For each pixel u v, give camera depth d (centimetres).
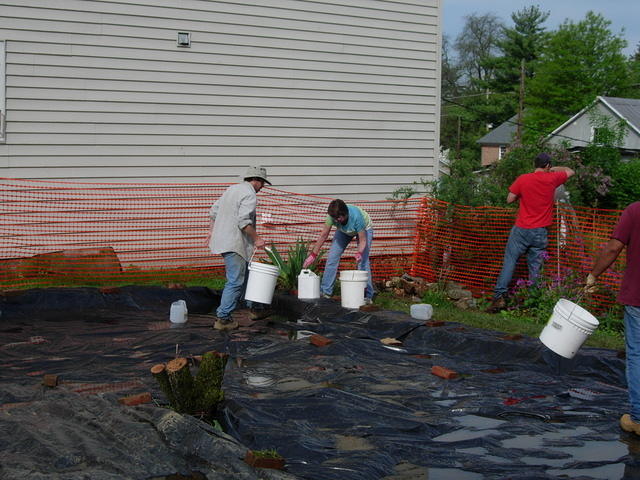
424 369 593
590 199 1489
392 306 892
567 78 4384
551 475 366
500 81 5788
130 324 749
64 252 935
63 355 612
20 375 545
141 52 984
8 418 406
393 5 1187
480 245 1074
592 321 530
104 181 975
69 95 944
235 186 742
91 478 318
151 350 634
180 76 1015
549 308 843
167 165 1017
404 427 433
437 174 1261
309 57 1116
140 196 999
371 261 1164
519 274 998
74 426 391
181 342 666
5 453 354
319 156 1140
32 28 912
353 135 1170
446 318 818
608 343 710
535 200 880
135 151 993
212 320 790
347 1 1141
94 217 968
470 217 1097
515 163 1287
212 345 656
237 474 334
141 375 546
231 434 409
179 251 1033
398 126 1214
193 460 351
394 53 1196
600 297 854
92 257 948
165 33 998
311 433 414
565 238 923
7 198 913
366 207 1188
